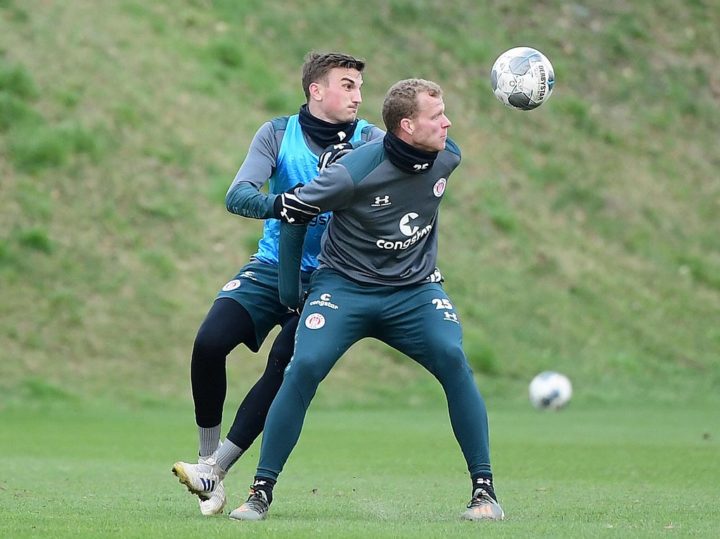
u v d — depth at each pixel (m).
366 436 49.03
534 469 36.50
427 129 21.44
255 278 23.81
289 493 28.23
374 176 21.73
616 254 89.06
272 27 94.75
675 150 101.31
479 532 19.22
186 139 80.31
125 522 20.58
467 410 22.16
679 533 19.48
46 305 67.31
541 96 24.97
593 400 71.25
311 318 22.23
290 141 23.86
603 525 20.70
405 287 22.50
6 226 70.44
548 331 78.19
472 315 76.81
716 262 91.62
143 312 68.81
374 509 24.25
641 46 109.38
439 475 34.22
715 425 56.81
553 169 94.00
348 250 22.47
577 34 108.25
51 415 57.91
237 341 23.69
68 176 74.56
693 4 115.44
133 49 85.31
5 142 74.56
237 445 23.20
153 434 49.34
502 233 85.44
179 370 65.94
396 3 102.00
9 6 83.75
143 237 73.19
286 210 21.88
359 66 23.89
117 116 79.06
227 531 19.11
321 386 66.69
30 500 25.45
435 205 22.55
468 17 104.56
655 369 77.88
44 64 80.19
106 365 65.00
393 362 70.44
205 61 87.81
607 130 100.25
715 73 109.62
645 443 46.50
